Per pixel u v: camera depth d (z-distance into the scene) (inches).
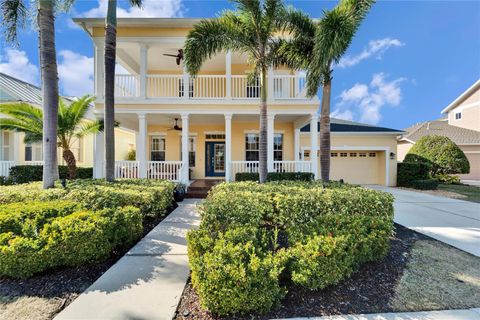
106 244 140.0
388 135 541.3
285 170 412.5
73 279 122.6
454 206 309.7
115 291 112.8
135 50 421.7
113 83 267.9
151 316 96.8
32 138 343.6
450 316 97.6
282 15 262.8
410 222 230.8
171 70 502.0
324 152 264.5
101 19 367.9
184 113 385.4
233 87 437.7
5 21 259.0
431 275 128.0
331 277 107.2
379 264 135.9
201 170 495.8
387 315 97.7
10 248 116.2
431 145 567.2
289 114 390.6
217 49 281.7
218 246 107.1
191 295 110.3
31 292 112.0
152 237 183.2
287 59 285.9
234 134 490.3
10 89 454.3
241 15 272.5
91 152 565.9
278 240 156.0
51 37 234.1
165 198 249.0
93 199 190.4
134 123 476.1
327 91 261.3
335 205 177.3
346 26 218.4
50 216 148.6
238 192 197.3
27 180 398.6
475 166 713.6
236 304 93.5
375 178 555.2
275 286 96.8
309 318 94.9
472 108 820.6
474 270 134.3
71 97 633.0
